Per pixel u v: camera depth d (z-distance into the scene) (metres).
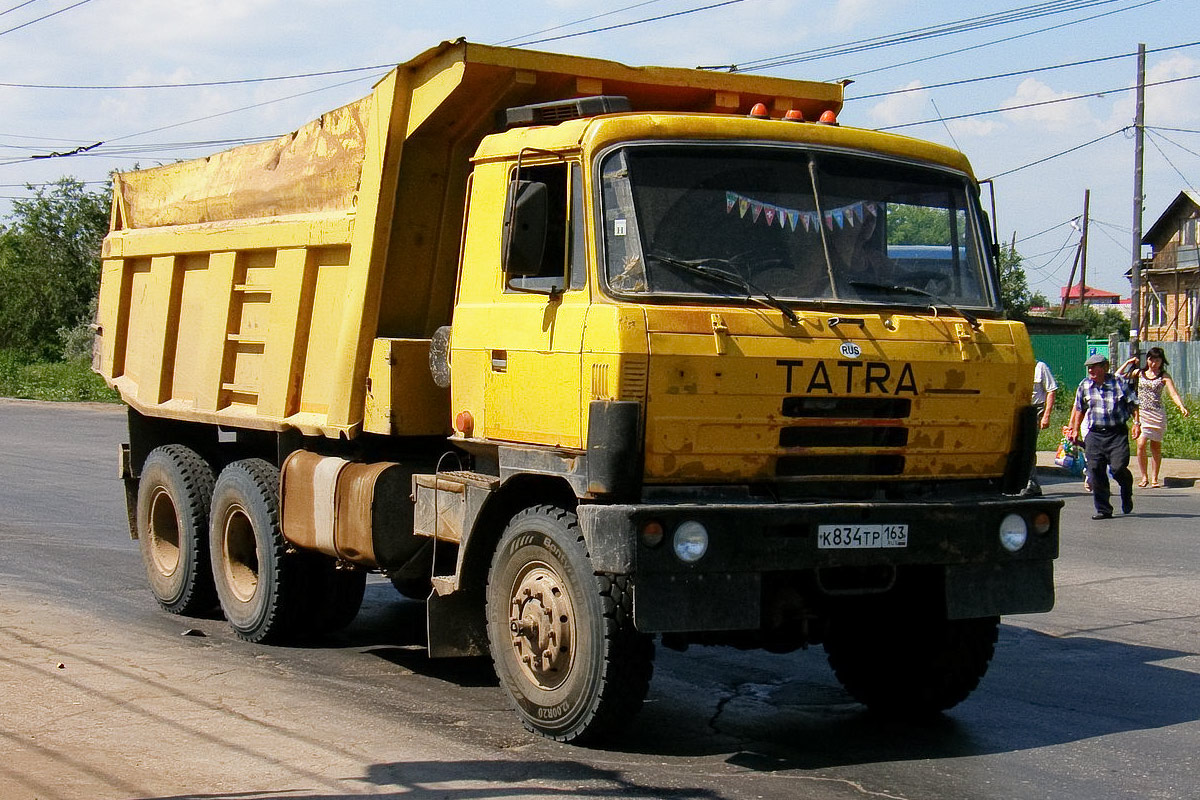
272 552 8.54
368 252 7.62
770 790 5.57
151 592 10.54
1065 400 32.94
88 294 67.31
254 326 9.11
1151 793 5.60
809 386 6.00
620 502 5.84
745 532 5.80
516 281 6.54
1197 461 22.31
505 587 6.52
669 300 5.93
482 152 6.94
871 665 7.06
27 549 12.30
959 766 6.00
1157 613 9.73
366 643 8.83
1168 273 59.97
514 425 6.47
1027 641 8.81
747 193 6.29
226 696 7.09
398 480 7.51
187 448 9.99
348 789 5.44
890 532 6.06
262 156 9.12
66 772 5.62
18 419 33.47
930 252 6.65
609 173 6.11
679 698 7.33
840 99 8.03
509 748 6.16
